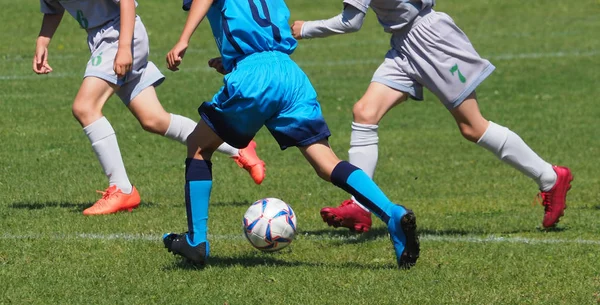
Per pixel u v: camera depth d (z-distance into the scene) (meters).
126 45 21.33
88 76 22.67
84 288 15.30
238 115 15.90
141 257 17.55
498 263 17.38
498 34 68.69
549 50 61.81
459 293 15.07
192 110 42.72
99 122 22.72
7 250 18.06
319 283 15.59
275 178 28.77
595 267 17.09
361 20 19.48
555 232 20.80
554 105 45.28
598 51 61.22
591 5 80.12
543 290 15.41
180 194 25.95
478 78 20.12
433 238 19.98
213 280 15.79
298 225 21.83
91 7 22.47
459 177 29.52
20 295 14.86
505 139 20.55
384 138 37.41
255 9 16.12
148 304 14.38
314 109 16.20
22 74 49.72
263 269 16.64
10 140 34.19
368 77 52.62
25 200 24.30
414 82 20.45
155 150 33.50
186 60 56.72
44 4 23.08
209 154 16.66
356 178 15.96
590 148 35.25
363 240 19.83
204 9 16.14
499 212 23.59
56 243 18.70
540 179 20.80
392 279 15.86
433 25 19.81
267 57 16.00
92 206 22.55
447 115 42.84
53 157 31.30
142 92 23.09
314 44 64.50
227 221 21.64
